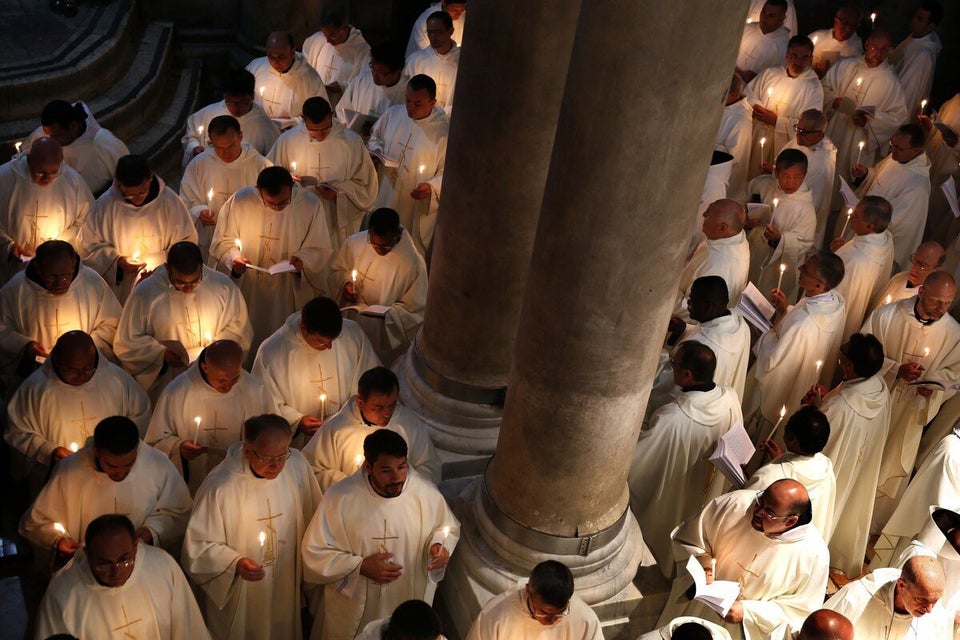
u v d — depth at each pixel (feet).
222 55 44.75
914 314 26.27
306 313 21.85
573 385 18.19
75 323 23.54
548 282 17.48
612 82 15.26
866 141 39.78
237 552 19.27
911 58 42.88
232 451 19.45
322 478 21.36
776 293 27.99
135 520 19.16
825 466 21.65
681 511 23.18
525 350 18.54
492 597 19.89
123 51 40.37
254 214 26.96
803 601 19.63
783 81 38.52
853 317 30.30
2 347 23.35
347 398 23.49
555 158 16.69
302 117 32.71
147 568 17.43
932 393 26.07
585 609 18.06
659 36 14.70
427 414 24.11
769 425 26.78
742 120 36.58
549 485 19.62
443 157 31.63
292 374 22.91
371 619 19.97
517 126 20.04
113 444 17.89
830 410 23.88
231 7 44.29
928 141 39.50
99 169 29.86
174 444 21.40
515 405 19.34
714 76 15.21
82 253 26.35
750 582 19.75
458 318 23.07
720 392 22.57
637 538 22.02
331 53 39.63
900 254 34.50
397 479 18.57
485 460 24.04
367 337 25.86
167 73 42.45
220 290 24.35
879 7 49.90
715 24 14.69
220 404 21.44
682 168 15.92
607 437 18.97
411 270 26.08
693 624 17.31
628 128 15.48
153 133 38.75
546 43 19.07
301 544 19.86
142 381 24.26
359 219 31.83
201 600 20.49
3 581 20.61
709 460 21.21
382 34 48.32
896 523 24.59
